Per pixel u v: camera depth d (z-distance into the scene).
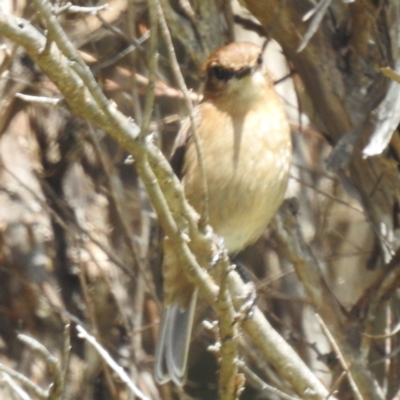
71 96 6.40
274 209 9.84
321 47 9.66
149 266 10.98
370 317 9.50
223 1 10.58
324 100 9.77
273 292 10.88
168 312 10.03
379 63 9.16
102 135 11.53
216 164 9.51
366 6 9.17
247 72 9.55
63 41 6.10
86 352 11.31
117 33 10.45
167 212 6.97
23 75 10.77
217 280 8.04
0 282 11.34
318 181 11.87
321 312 9.78
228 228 9.80
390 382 9.94
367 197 10.11
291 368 8.61
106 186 11.73
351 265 12.12
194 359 13.62
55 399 6.44
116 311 11.43
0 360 11.02
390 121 8.52
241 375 7.27
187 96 6.74
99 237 11.52
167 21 10.34
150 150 6.72
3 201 11.30
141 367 11.01
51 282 11.23
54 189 11.69
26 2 9.82
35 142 11.59
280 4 9.68
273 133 9.59
